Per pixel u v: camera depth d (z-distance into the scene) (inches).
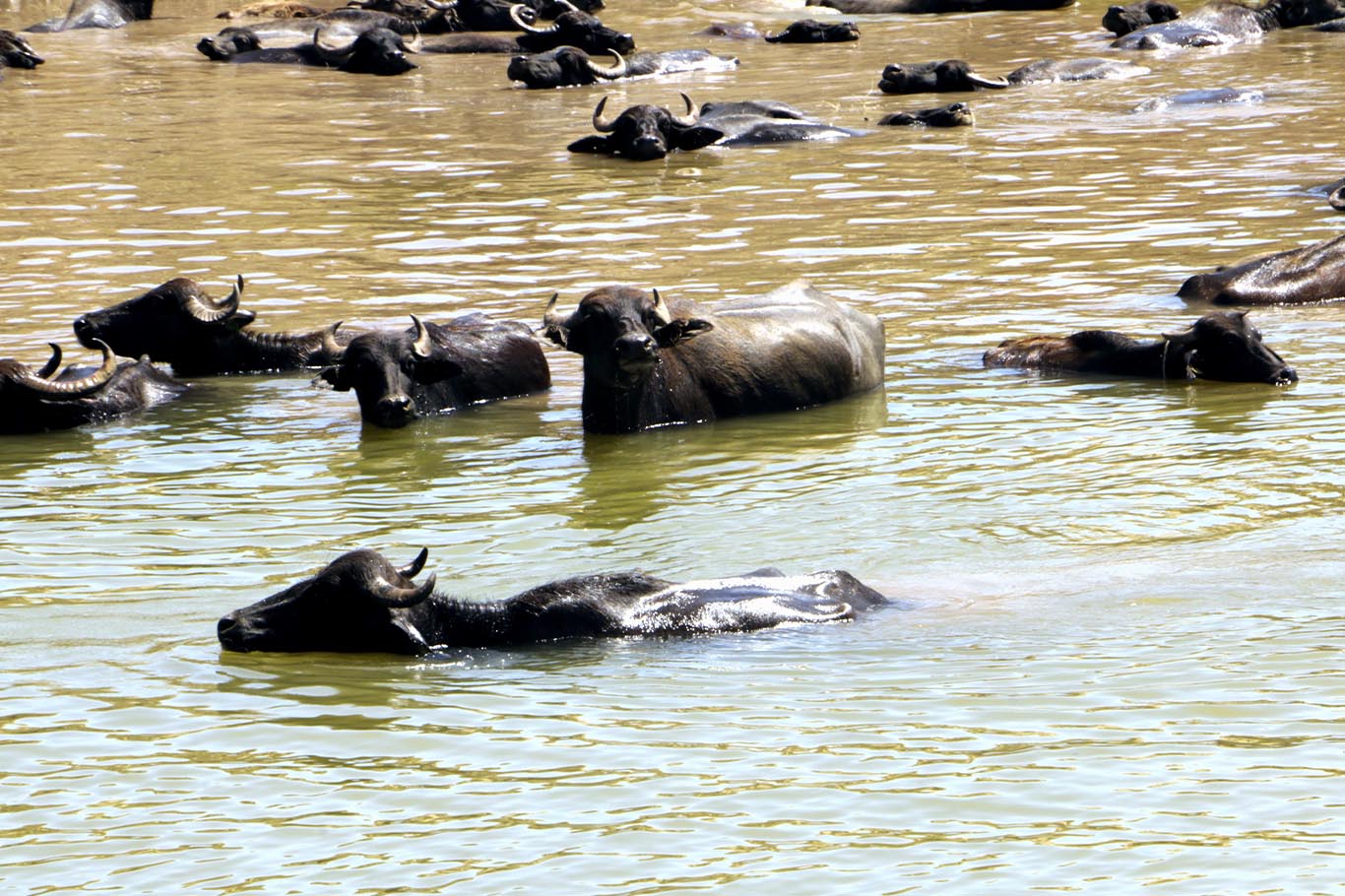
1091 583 1636.3
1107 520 1829.5
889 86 5162.4
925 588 1651.1
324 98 5310.0
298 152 4384.8
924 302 2851.9
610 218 3590.1
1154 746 1261.1
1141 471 1995.6
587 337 2279.8
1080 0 7106.3
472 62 6171.3
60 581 1745.8
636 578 1593.3
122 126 4776.1
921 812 1178.6
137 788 1267.2
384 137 4613.7
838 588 1606.8
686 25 6732.3
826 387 2416.3
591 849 1147.9
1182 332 2536.9
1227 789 1192.2
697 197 3786.9
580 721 1359.5
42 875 1142.3
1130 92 4997.5
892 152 4261.8
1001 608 1577.3
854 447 2175.2
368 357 2368.4
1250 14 6008.9
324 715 1390.3
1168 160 3964.1
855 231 3380.9
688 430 2309.3
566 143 4505.4
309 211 3693.4
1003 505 1898.4
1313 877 1072.2
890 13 6998.0
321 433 2329.0
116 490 2071.9
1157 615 1535.4
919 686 1396.4
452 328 2536.9
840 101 5044.3
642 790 1230.9
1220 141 4173.2
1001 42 6067.9
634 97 5196.9
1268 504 1850.4
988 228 3363.7
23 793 1263.5
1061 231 3312.0
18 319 2864.2
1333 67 5265.8
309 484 2085.4
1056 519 1841.8
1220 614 1529.3
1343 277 2824.8
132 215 3673.7
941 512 1886.1
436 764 1289.4
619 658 1499.8
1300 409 2233.0
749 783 1232.8
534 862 1134.4
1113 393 2359.7
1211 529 1780.3
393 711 1393.9
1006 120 4633.4
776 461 2132.1
